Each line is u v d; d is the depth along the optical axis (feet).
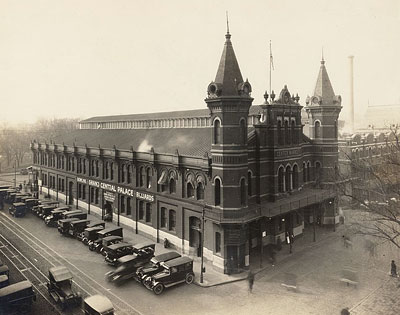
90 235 116.26
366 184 108.37
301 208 115.96
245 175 96.99
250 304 77.30
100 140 175.22
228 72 94.99
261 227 103.04
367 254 106.73
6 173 290.76
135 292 83.87
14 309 72.54
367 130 193.06
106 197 148.36
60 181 189.88
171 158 111.65
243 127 96.17
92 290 84.94
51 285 81.41
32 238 126.72
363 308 74.38
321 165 138.82
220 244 95.50
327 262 101.04
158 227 119.03
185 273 86.99
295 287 85.05
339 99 138.10
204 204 100.17
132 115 190.49
